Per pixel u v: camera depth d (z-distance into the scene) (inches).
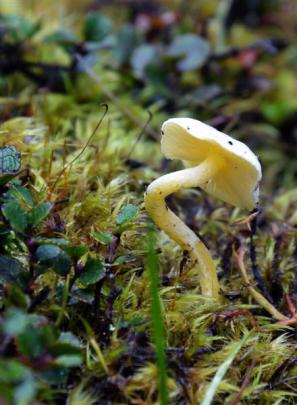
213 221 9.9
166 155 8.4
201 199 10.3
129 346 7.1
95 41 11.5
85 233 8.2
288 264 9.1
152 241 6.7
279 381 7.5
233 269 8.9
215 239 9.6
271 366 7.5
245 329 7.8
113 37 12.8
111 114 11.5
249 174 7.8
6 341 6.1
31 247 6.9
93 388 6.9
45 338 6.2
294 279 8.6
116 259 7.3
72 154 9.4
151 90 12.7
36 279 7.4
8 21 11.6
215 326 7.8
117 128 11.1
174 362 7.0
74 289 7.2
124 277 7.9
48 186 8.7
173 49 12.9
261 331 7.9
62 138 10.0
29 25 11.6
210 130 7.6
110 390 6.9
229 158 7.8
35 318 6.5
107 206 8.6
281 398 7.3
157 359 6.6
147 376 6.9
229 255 8.9
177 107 12.9
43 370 6.2
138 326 7.3
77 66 11.6
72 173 9.0
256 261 9.1
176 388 7.0
